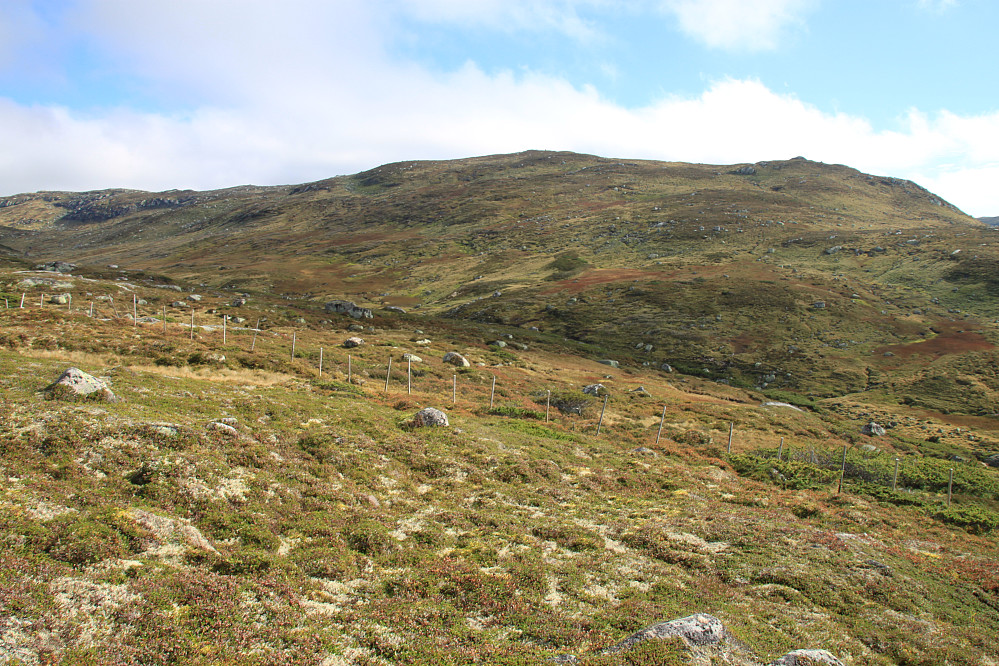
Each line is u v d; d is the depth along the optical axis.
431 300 149.00
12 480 14.58
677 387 79.94
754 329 106.81
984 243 136.25
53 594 10.06
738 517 22.52
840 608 14.93
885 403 79.94
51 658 8.36
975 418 73.06
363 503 19.56
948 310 110.19
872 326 105.75
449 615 12.80
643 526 20.42
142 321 53.50
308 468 21.62
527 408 45.06
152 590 11.16
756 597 15.34
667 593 14.94
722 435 45.62
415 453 26.11
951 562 20.05
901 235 155.50
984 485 34.72
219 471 18.61
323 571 14.29
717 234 171.50
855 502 27.88
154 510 15.05
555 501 23.02
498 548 17.31
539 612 13.32
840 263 141.12
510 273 162.00
